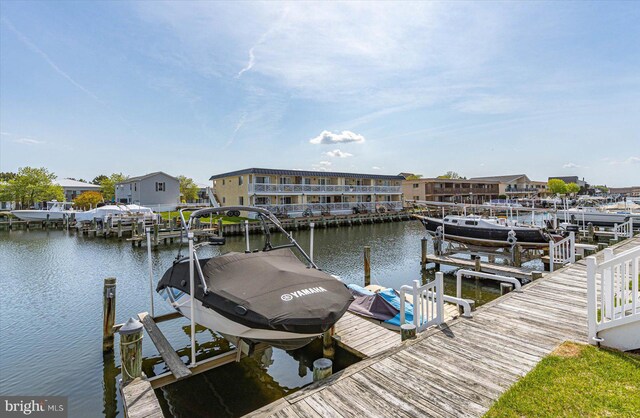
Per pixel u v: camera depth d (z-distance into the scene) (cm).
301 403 344
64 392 534
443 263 1283
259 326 428
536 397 329
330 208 3578
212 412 484
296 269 559
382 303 721
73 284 1193
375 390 362
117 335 714
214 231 2430
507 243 1421
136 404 379
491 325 527
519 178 6694
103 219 2553
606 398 321
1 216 3484
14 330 775
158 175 4119
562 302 636
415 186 5122
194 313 545
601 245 1393
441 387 362
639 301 473
